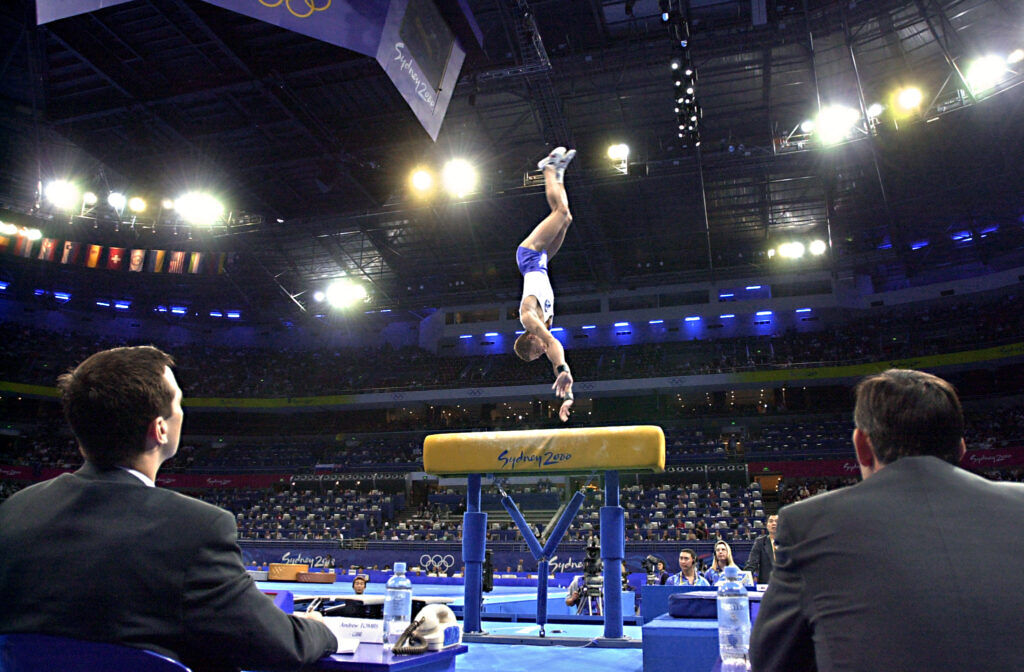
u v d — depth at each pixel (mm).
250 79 22594
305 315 49156
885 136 28500
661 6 23422
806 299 41844
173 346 48562
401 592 3602
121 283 44969
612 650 7363
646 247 39688
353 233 37750
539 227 6289
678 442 39969
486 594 18891
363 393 45375
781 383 39969
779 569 2098
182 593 2197
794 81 28797
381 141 25328
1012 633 1633
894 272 40969
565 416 5438
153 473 2547
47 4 8117
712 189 33125
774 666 2041
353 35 9391
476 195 32656
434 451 8273
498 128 30922
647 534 28125
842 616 1807
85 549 2166
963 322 38438
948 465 2004
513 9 23484
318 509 36406
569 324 45312
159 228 37531
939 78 28625
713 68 27766
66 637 2070
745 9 24953
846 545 1885
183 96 23562
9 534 2229
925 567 1754
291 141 25969
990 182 31531
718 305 43156
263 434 48281
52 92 24188
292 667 2459
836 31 25391
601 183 31547
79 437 2426
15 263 41594
